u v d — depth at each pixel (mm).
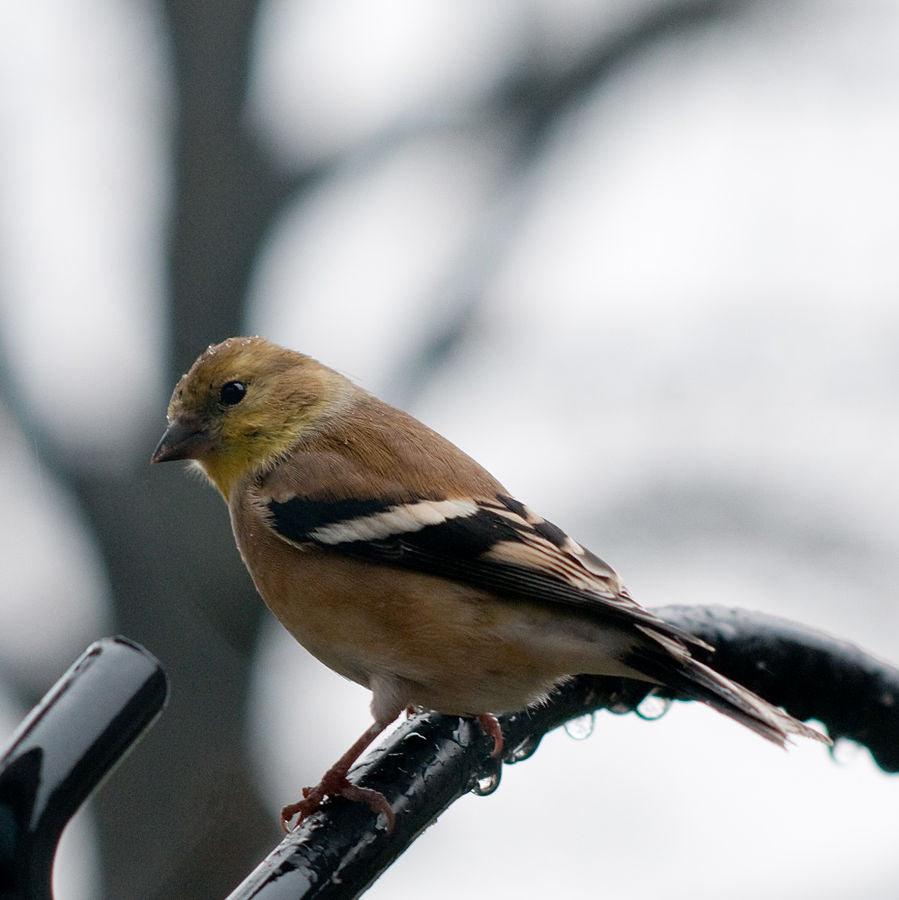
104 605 15031
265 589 7117
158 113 15742
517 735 6832
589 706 7074
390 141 16078
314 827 5578
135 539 15000
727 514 14719
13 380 14781
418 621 6688
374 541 6773
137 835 14523
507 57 16469
